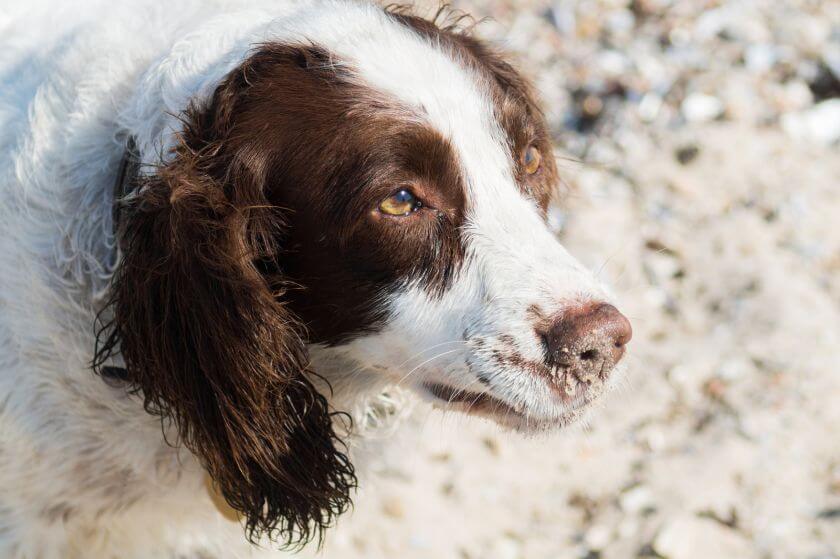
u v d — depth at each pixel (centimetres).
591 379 285
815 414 464
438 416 402
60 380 302
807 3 710
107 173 300
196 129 286
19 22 340
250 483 298
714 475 440
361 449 358
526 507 439
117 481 320
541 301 282
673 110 628
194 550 356
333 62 288
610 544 421
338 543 418
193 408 290
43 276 297
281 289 293
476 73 301
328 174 282
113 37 315
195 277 280
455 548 423
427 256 288
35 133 303
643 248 546
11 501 318
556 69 645
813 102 638
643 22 692
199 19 317
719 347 497
